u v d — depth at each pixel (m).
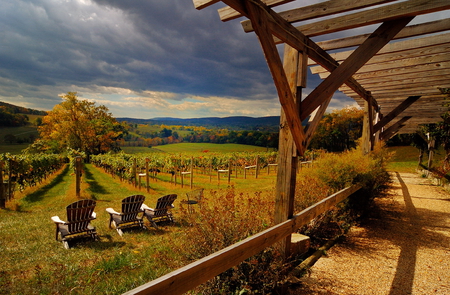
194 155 22.06
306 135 2.85
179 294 1.39
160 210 5.75
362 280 2.90
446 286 2.77
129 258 3.69
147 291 1.19
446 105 6.98
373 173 5.51
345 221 5.00
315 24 2.81
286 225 2.60
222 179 16.22
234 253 1.83
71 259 3.70
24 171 9.17
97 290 2.82
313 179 5.20
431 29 2.83
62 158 23.58
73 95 38.78
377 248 3.91
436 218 5.61
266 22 2.07
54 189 11.27
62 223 4.44
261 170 22.44
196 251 2.72
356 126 37.69
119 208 7.63
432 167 12.41
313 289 2.70
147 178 10.87
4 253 3.87
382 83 5.74
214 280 2.44
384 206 6.73
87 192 9.95
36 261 3.62
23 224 5.53
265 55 2.04
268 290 2.54
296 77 2.78
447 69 4.69
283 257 2.82
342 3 2.39
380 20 2.53
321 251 3.73
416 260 3.47
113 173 17.70
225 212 2.95
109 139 46.19
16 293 2.71
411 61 4.42
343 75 2.68
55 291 2.75
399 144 28.47
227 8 2.27
